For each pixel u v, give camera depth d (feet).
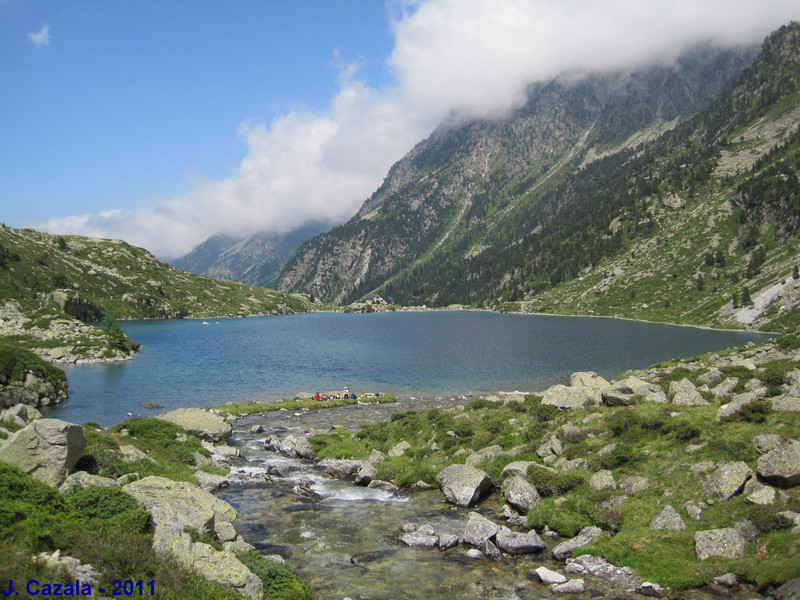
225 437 161.68
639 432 106.63
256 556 68.90
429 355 411.13
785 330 506.48
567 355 396.98
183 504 69.82
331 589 67.00
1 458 72.13
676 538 74.59
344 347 474.08
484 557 77.77
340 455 142.00
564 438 115.96
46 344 369.91
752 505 74.90
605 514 84.28
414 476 116.57
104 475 90.84
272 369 339.77
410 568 73.77
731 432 93.71
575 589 66.69
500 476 110.42
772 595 59.67
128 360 377.09
